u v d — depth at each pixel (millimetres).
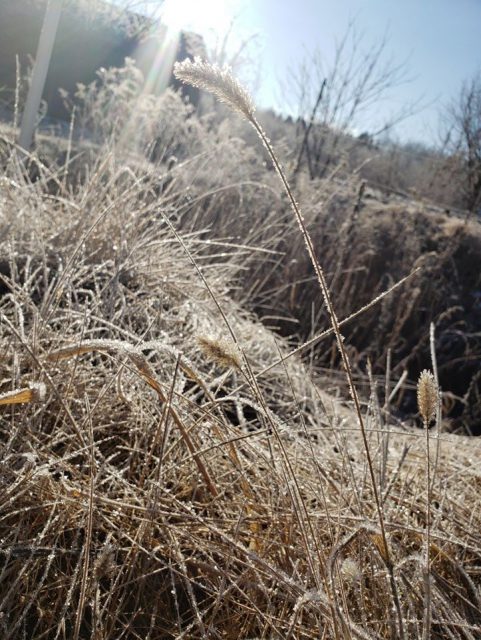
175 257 4062
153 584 1930
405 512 2203
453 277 9352
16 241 3400
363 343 7488
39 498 1964
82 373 2449
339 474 2432
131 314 3117
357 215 8211
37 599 1811
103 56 13555
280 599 1866
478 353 7883
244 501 2033
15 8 12453
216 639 1793
